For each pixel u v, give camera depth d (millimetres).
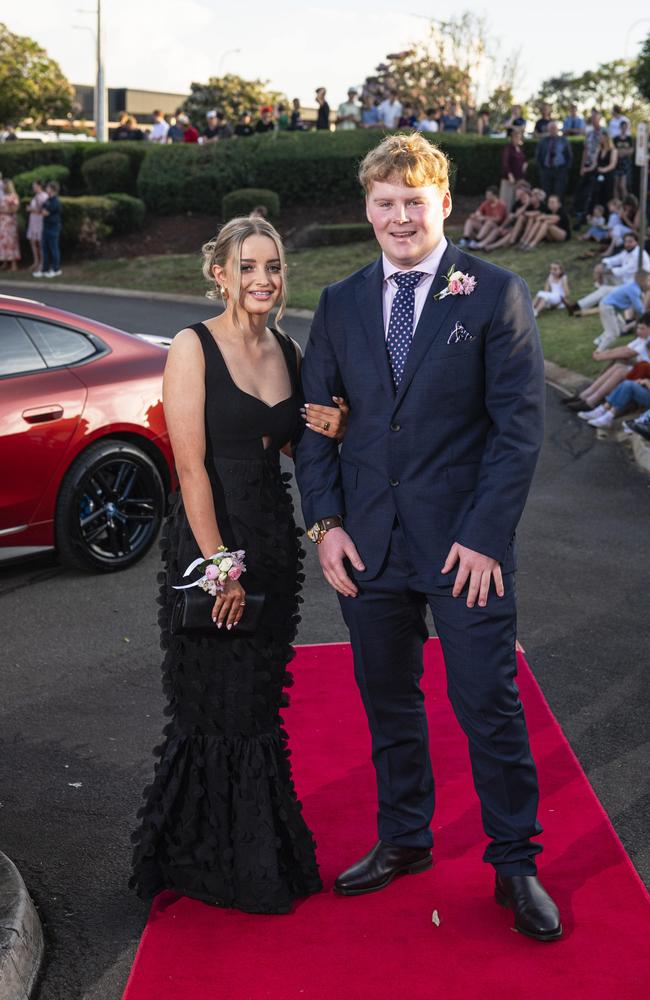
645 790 3703
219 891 3051
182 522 3055
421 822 3211
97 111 33062
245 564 2992
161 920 3029
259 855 3018
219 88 44969
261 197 23609
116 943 2953
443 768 3863
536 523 6949
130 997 2709
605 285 14625
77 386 5824
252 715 3027
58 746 4066
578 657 4828
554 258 18406
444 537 2932
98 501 5941
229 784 3039
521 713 2984
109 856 3379
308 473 3098
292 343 3178
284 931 2967
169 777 3064
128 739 4129
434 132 24500
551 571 6004
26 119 46875
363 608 3051
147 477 6105
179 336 2969
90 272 21984
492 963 2805
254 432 2998
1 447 5461
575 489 7789
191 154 24906
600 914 3012
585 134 22375
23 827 3531
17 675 4707
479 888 3156
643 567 6078
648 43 23375
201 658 3010
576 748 3996
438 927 2967
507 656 2938
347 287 3029
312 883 3135
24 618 5367
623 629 5156
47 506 5711
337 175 24500
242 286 2936
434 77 37156
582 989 2697
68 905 3127
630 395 9312
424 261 2898
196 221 24672
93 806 3664
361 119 27078
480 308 2836
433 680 4617
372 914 3037
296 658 4855
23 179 25125
